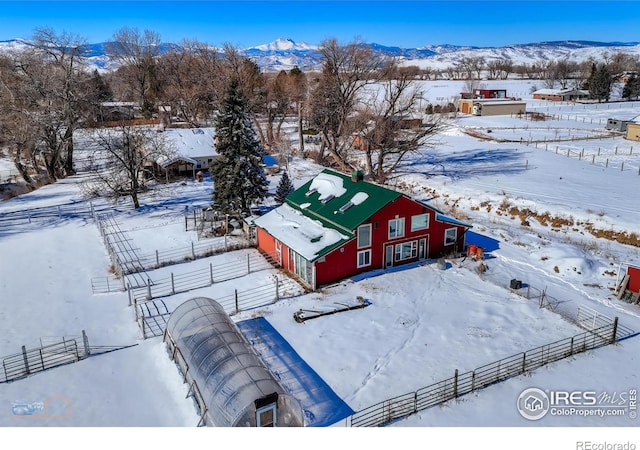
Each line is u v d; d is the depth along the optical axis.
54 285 33.28
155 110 114.88
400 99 76.19
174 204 51.94
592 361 24.22
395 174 62.97
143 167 61.22
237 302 29.45
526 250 37.94
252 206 48.75
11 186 64.56
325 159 74.19
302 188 41.00
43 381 22.94
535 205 45.94
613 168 61.16
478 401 21.20
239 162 41.69
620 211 43.03
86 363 24.31
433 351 25.08
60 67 68.75
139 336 26.78
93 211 47.59
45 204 54.12
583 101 140.12
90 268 36.09
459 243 37.78
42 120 62.72
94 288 32.69
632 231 39.22
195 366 20.98
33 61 66.50
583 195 48.53
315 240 33.25
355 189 36.88
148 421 20.02
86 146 82.69
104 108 87.75
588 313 28.66
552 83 183.38
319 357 24.66
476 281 32.97
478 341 25.91
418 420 19.97
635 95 146.12
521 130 92.75
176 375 23.17
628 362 24.09
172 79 113.44
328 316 28.56
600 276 33.50
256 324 27.73
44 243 41.50
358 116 69.69
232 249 39.19
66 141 68.25
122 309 29.86
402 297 30.77
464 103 122.12
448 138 88.38
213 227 43.53
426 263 35.84
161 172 63.03
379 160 59.16
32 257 38.34
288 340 26.16
